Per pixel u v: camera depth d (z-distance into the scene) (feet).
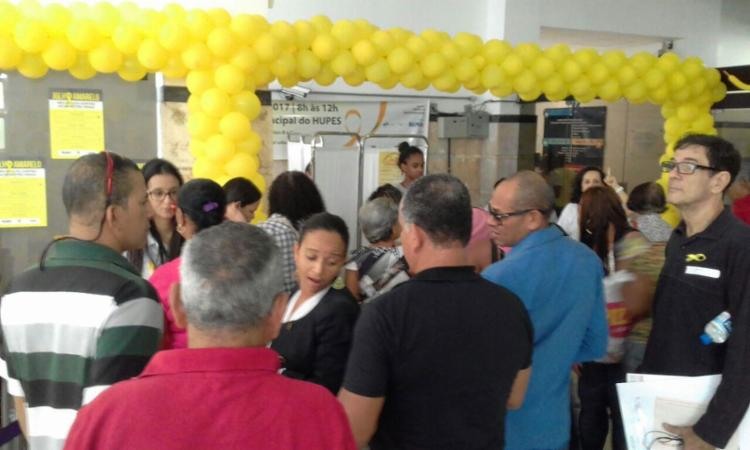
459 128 21.59
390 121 20.98
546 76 15.47
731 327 6.05
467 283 4.93
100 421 3.12
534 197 6.20
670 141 17.65
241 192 9.60
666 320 6.71
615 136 24.56
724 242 6.23
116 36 11.45
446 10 21.44
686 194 6.43
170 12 11.91
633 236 9.45
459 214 4.94
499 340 4.89
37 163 12.11
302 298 6.85
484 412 4.82
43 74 11.55
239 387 3.20
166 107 12.97
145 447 3.04
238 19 12.23
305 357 6.50
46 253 4.83
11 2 11.62
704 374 6.36
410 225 5.00
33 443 4.71
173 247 9.02
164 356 3.31
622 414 6.35
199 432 3.09
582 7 22.63
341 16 20.04
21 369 4.73
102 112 12.58
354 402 4.67
